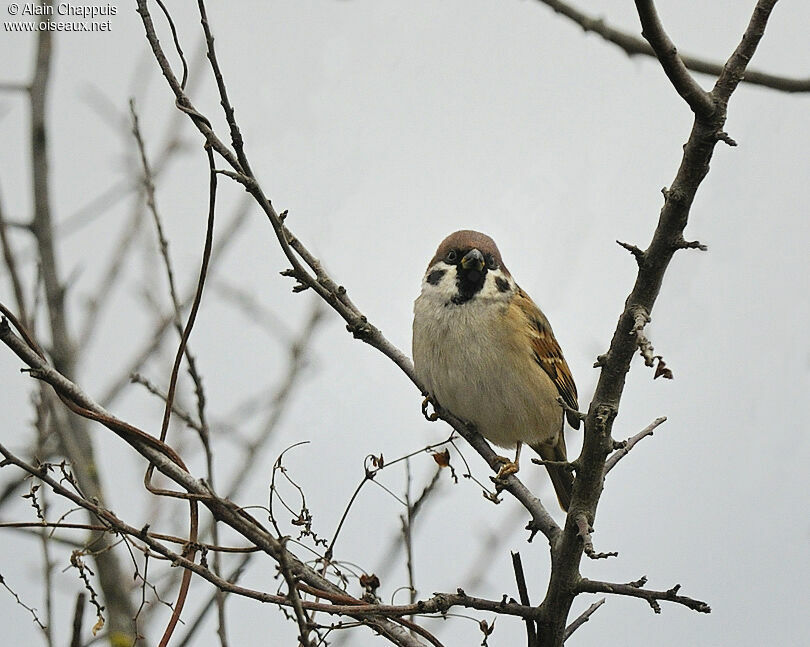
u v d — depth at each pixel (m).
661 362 5.70
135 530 6.92
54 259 11.09
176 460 7.43
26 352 7.30
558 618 7.45
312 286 9.00
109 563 9.08
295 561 7.42
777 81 8.51
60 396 7.32
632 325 6.62
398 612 7.11
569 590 7.36
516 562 7.64
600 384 6.97
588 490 7.25
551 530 8.39
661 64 6.04
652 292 6.65
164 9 7.51
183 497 7.31
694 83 6.05
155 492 7.28
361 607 7.05
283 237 8.36
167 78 7.52
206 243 7.71
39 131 11.49
